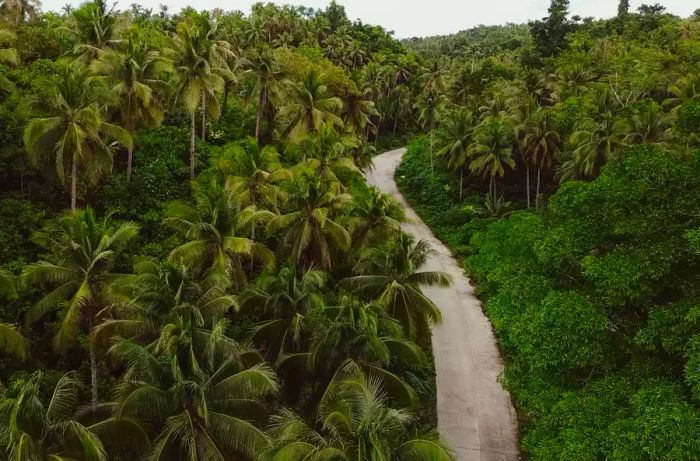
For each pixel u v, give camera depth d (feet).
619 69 172.35
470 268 115.85
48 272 56.44
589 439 39.52
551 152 147.43
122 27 130.82
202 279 69.51
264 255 79.97
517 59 261.65
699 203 43.39
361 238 92.22
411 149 216.54
